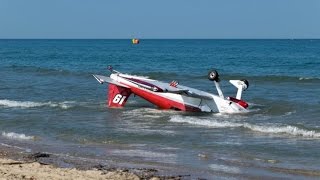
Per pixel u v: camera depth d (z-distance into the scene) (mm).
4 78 39750
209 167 13469
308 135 17344
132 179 11797
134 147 16078
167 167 13461
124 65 61469
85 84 34344
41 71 46938
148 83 24016
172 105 23422
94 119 21203
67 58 79375
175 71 50188
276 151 15258
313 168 13320
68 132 18500
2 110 23531
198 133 18047
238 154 14953
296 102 24906
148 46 158375
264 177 12484
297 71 50344
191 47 145375
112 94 24422
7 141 17078
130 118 21391
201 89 31969
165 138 17297
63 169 12617
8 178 11609
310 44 183375
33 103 25266
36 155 14758
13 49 128500
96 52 105438
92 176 11930
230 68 55875
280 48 132000
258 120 20609
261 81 36250
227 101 22625
